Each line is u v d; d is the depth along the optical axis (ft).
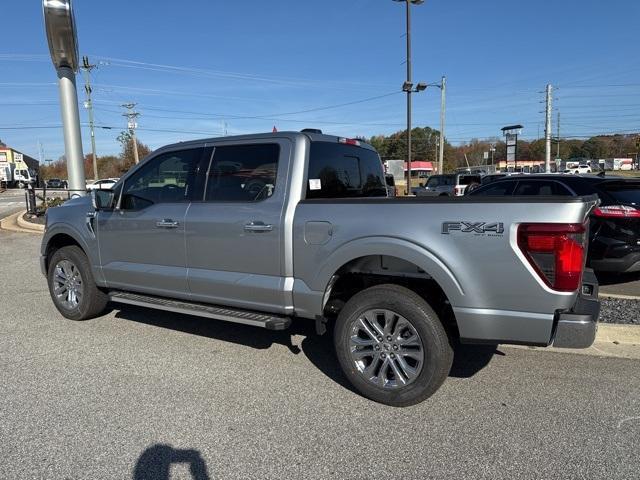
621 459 9.86
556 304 10.56
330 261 12.71
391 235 11.83
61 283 19.34
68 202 19.79
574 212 10.34
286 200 13.52
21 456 10.00
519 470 9.53
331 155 15.03
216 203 14.83
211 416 11.66
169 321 19.07
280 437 10.77
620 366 14.58
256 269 13.99
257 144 14.34
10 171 266.57
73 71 50.65
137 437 10.73
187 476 9.39
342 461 9.89
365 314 12.40
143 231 16.29
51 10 45.24
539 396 12.67
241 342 16.74
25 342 16.72
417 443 10.51
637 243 20.98
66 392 12.89
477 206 11.05
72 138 51.19
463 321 11.25
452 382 13.56
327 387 13.26
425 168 308.40
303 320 19.34
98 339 17.02
